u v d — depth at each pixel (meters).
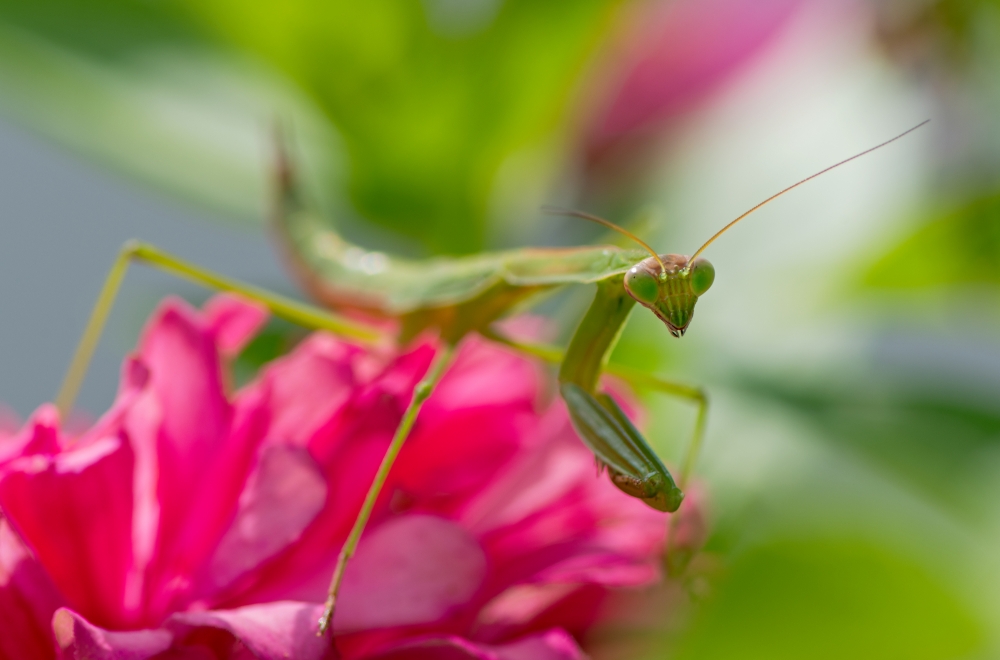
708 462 0.25
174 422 0.22
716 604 0.23
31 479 0.21
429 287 0.25
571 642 0.21
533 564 0.22
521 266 0.24
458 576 0.21
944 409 0.25
